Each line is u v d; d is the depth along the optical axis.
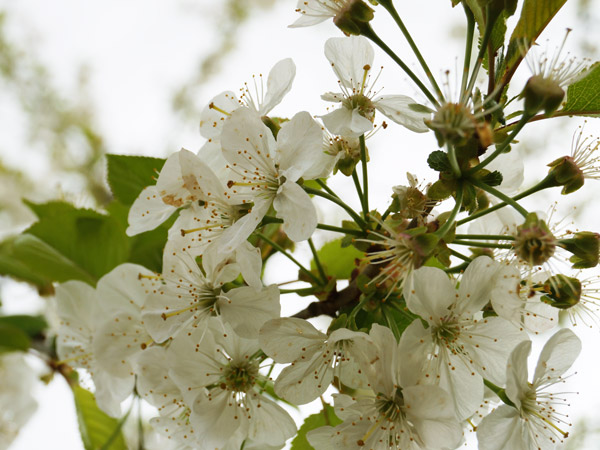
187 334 0.33
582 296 0.34
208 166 0.34
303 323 0.33
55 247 0.38
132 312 0.36
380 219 0.34
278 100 0.34
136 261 0.38
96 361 0.36
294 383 0.33
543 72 0.32
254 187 0.33
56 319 0.41
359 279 0.33
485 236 0.33
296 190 0.33
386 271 0.32
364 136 0.34
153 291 0.34
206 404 0.33
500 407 0.32
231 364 0.34
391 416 0.32
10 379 0.42
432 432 0.32
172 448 0.35
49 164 0.71
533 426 0.33
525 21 0.33
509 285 0.32
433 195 0.33
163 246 0.38
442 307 0.33
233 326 0.33
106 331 0.36
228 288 0.34
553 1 0.33
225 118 0.35
